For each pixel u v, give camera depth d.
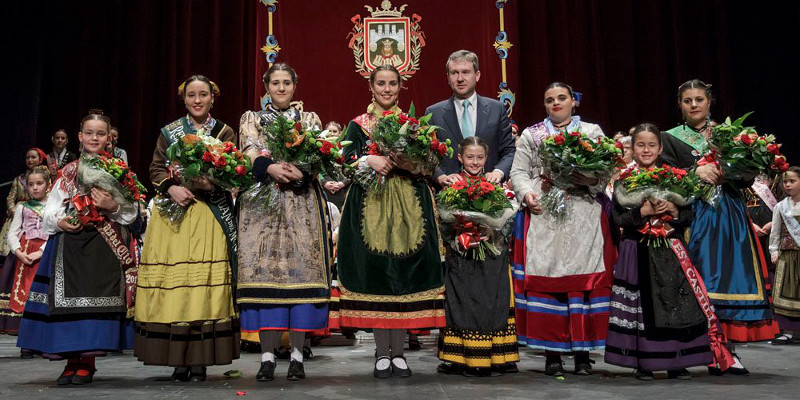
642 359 3.54
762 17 8.71
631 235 3.70
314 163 3.56
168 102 8.74
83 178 3.61
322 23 8.84
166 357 3.47
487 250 3.74
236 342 3.63
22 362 4.79
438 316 3.64
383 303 3.62
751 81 8.73
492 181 3.79
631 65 8.95
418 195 3.72
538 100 8.84
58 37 8.80
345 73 8.78
